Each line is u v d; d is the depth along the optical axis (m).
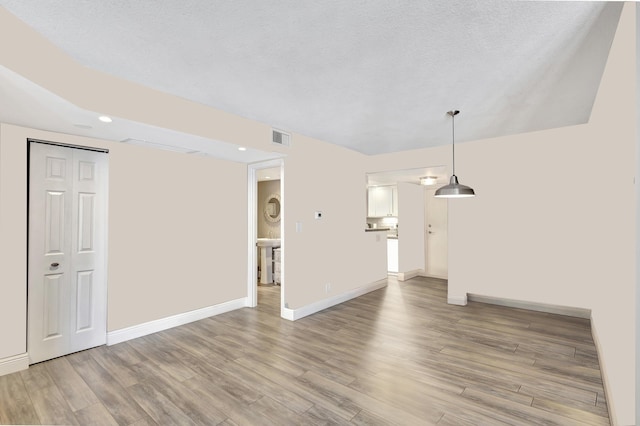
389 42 1.98
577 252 3.90
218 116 3.25
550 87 2.63
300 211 4.25
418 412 2.07
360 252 5.42
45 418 2.03
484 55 2.12
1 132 2.62
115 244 3.29
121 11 1.70
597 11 1.65
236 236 4.53
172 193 3.79
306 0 1.59
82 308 3.06
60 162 2.95
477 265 4.58
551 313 4.23
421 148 5.02
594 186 3.78
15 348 2.64
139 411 2.10
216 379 2.50
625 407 1.54
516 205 4.29
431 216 7.00
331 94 2.81
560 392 2.29
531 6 1.62
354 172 5.35
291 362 2.80
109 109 2.46
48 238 2.87
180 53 2.14
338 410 2.10
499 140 4.40
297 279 4.16
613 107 2.19
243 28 1.85
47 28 1.86
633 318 1.44
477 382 2.44
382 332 3.55
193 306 3.97
